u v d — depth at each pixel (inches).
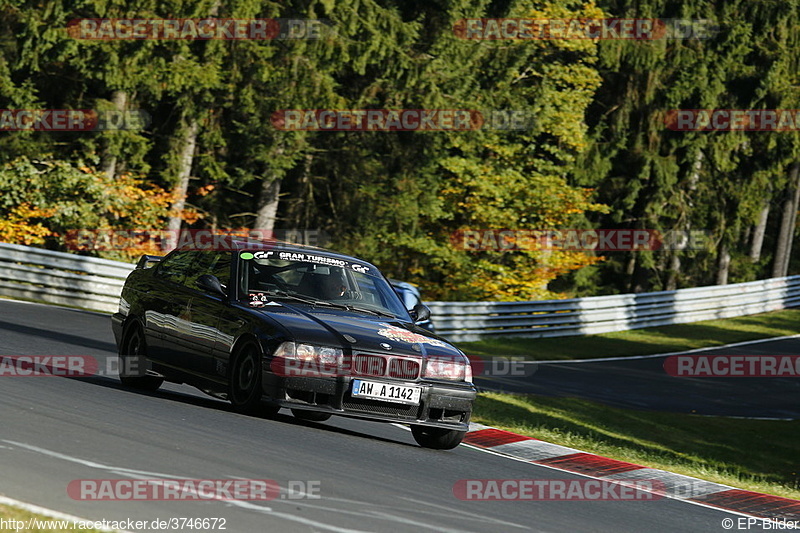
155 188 1416.1
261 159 1423.5
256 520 251.1
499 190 1606.8
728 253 2434.8
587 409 840.3
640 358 1314.0
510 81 1678.2
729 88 2043.6
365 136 1608.0
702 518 365.4
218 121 1476.4
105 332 793.6
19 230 1296.8
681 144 2060.8
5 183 1295.5
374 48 1412.4
